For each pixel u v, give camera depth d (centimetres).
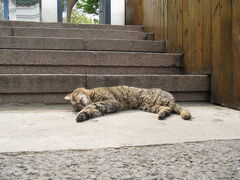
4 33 202
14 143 80
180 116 121
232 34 135
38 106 142
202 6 161
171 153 73
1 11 295
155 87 158
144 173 60
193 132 94
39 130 95
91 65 177
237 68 132
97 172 60
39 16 303
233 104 137
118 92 138
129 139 85
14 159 67
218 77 149
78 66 176
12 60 167
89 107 120
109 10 320
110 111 127
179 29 191
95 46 201
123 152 73
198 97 163
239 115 123
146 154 72
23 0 299
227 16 138
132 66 184
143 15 258
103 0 322
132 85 157
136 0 279
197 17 167
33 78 146
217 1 146
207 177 58
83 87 152
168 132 94
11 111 128
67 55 173
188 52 180
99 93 134
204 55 161
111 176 58
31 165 64
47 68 172
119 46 205
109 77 154
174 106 126
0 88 143
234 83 135
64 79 150
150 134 91
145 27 252
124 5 321
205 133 93
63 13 331
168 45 209
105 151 73
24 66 170
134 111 134
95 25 240
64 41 195
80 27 236
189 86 160
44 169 61
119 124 105
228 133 94
